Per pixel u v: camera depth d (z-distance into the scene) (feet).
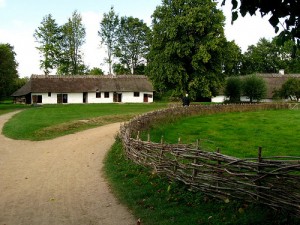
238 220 26.30
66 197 36.55
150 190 36.47
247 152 64.28
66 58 299.79
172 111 113.09
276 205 27.02
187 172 35.83
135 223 28.66
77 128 98.94
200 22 165.78
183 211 29.94
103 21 324.19
